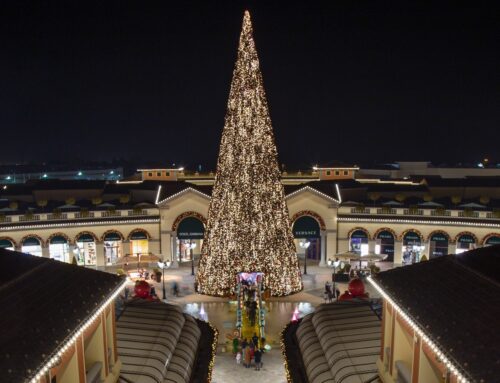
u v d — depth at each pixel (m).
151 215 55.94
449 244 53.03
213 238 43.59
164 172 64.62
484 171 89.88
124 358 21.55
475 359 11.95
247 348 30.42
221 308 41.34
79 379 16.12
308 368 22.56
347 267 50.53
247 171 41.91
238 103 41.81
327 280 50.09
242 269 42.59
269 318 39.12
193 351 25.12
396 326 18.20
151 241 56.00
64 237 53.62
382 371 19.25
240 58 41.69
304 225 56.06
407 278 18.64
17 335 12.82
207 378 23.52
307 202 55.75
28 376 11.63
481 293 14.98
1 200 58.03
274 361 31.25
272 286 43.31
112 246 56.53
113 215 55.16
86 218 54.16
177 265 56.38
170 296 44.66
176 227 56.00
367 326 23.77
